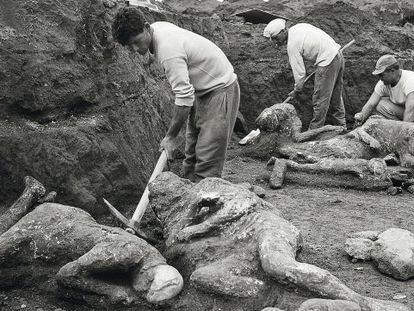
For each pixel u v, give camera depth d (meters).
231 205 3.76
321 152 6.82
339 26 10.18
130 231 4.00
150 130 5.89
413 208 5.40
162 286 3.26
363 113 7.72
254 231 3.58
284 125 7.55
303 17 10.58
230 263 3.37
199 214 3.86
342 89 8.74
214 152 4.66
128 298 3.29
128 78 5.58
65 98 4.64
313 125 8.03
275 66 9.38
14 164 4.24
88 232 3.58
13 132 4.27
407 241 3.97
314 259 4.09
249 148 7.69
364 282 3.73
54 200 4.17
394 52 9.83
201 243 3.65
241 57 9.62
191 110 4.82
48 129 4.44
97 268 3.32
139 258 3.37
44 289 3.55
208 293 3.27
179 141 6.98
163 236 4.12
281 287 3.21
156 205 4.06
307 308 2.88
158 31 4.27
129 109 5.47
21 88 4.34
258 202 3.90
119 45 5.63
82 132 4.61
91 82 4.96
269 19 11.39
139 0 7.78
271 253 3.27
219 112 4.59
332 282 3.09
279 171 6.33
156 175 4.28
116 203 4.79
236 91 4.73
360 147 6.77
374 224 4.88
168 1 14.06
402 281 3.76
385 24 11.51
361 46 9.81
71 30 4.89
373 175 6.10
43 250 3.58
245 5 13.41
